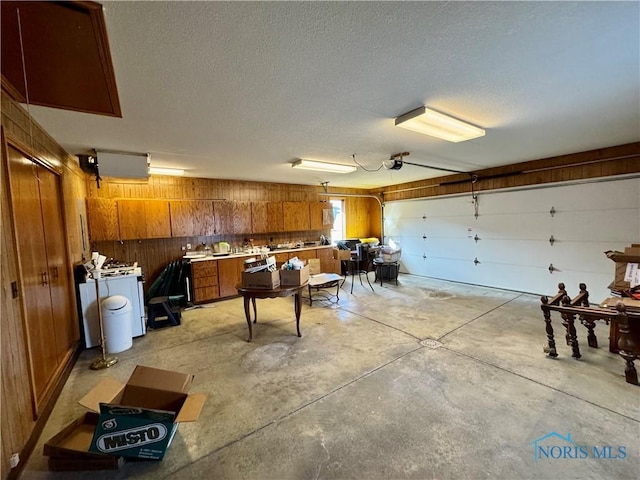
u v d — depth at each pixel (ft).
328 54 5.44
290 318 13.83
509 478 5.01
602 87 7.12
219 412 6.99
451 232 20.84
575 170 14.62
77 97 6.69
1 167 5.51
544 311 9.30
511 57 5.72
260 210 19.98
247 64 5.68
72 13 4.09
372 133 10.21
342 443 5.91
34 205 7.66
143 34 4.66
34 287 7.18
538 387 7.61
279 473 5.25
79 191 13.25
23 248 6.70
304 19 4.45
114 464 5.37
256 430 6.36
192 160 13.56
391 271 20.86
